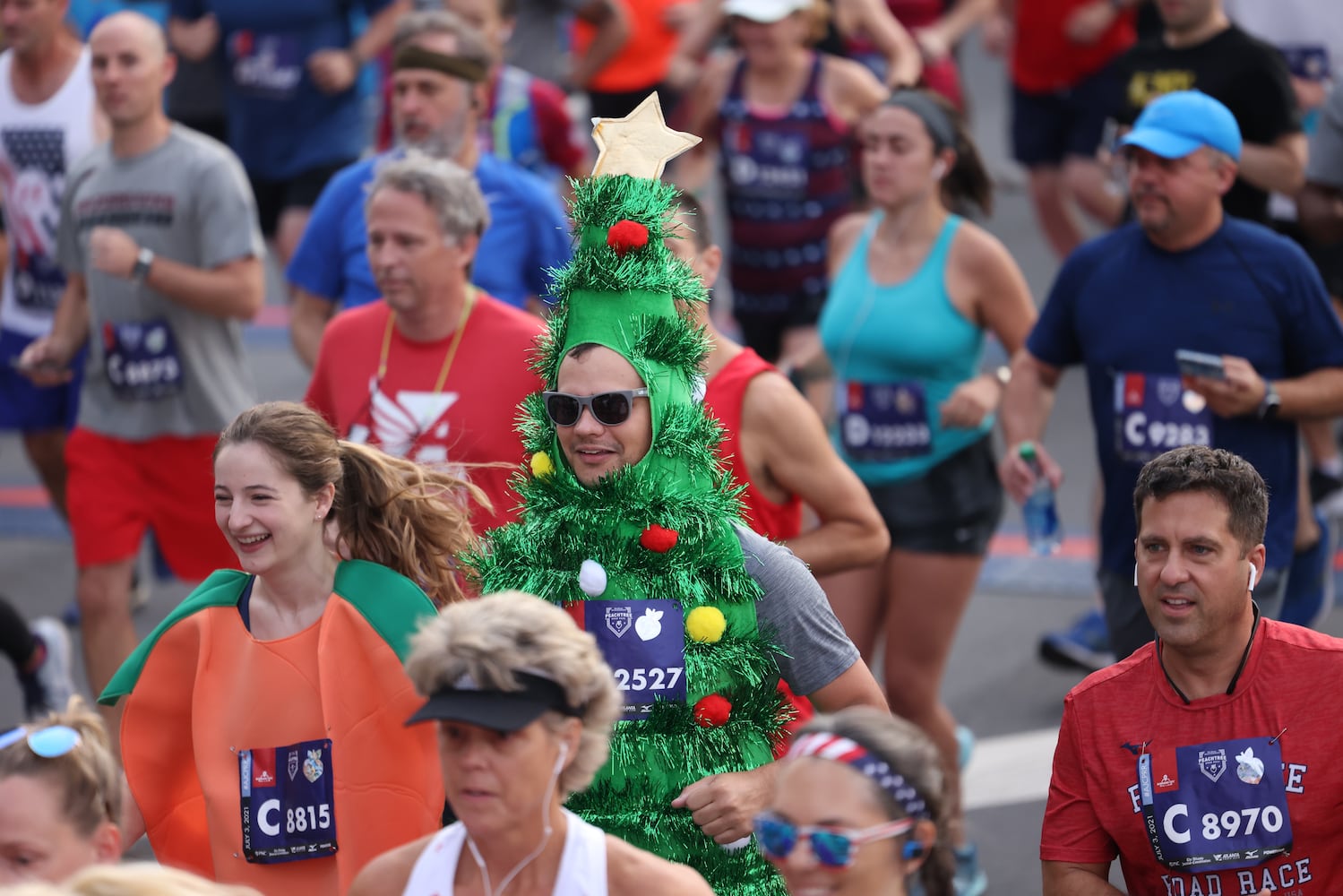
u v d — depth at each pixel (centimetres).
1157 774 1352
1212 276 1992
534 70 4362
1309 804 1327
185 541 2508
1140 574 1367
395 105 2447
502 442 1895
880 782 1033
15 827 1220
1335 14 3131
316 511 1427
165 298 2445
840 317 2289
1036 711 2662
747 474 1686
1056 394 4119
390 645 1406
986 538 2216
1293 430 2011
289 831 1409
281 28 3625
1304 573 2142
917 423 2228
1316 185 2814
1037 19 4025
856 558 1720
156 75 2481
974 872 2122
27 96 2841
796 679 1423
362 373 1956
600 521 1380
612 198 1401
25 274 2869
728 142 3209
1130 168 2003
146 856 2161
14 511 3678
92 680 2422
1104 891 1366
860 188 3431
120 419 2458
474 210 1914
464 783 1070
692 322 1427
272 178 3706
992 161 5678
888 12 4078
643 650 1362
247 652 1433
